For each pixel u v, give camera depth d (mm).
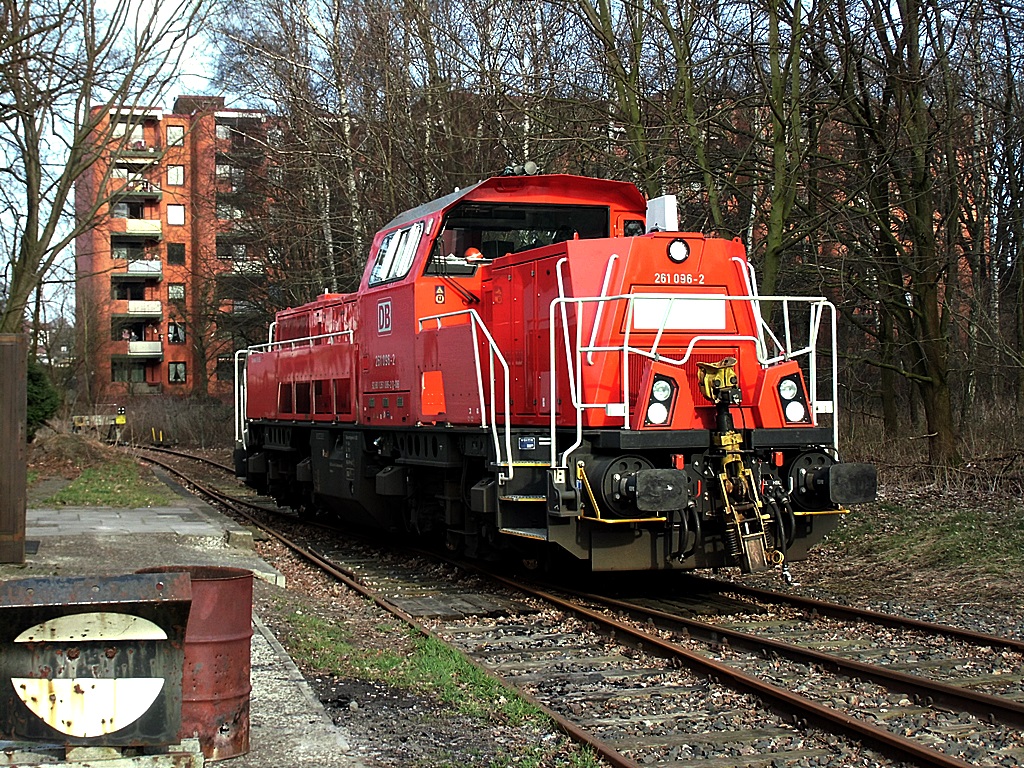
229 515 17984
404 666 7309
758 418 9500
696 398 9445
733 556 9141
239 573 5336
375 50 23141
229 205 40219
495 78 17609
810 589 10484
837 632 8469
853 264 17766
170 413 48812
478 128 21531
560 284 9273
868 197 16969
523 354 10508
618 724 6113
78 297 53875
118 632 4480
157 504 17969
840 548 12648
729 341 9742
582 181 11398
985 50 18297
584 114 17172
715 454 9320
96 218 20188
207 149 43469
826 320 21391
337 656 7488
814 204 17391
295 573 11820
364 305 13180
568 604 9398
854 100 16438
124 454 29328
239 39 25016
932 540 12109
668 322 9625
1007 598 9617
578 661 7656
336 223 25703
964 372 21000
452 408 10750
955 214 18078
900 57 16234
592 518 9078
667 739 5840
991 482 15148
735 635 8000
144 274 57844
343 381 13797
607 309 9570
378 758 5332
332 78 24484
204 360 55094
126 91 18719
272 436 17453
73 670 4473
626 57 16703
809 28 14219
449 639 8422
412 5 21234
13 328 19453
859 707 6359
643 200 11711
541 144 18672
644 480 8625
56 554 11570
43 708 4449
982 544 11602
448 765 5254
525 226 11703
